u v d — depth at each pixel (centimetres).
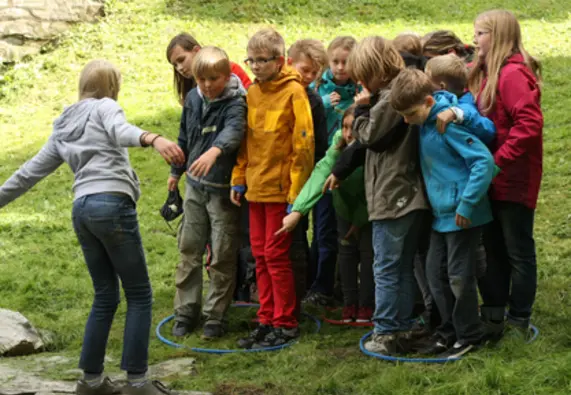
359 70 452
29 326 519
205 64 482
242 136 488
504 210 446
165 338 514
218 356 477
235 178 500
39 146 1076
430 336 475
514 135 430
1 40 1332
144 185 932
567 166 859
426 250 488
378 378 414
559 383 381
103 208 387
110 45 1359
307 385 417
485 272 462
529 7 1596
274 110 485
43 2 1369
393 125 435
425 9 1543
